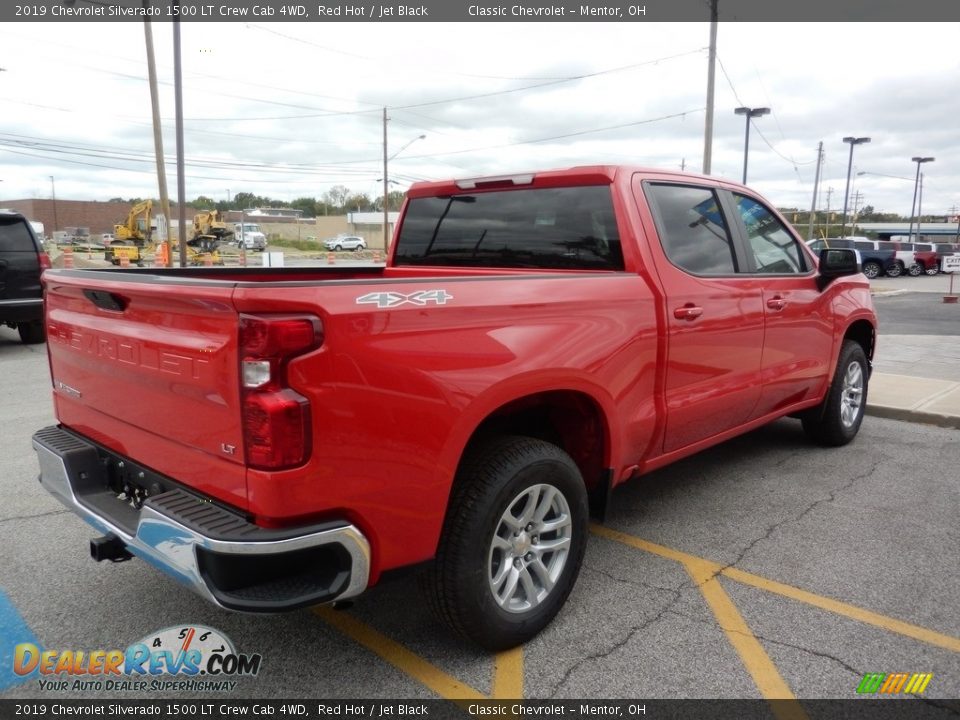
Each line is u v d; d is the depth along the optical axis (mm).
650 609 3320
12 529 4223
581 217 3791
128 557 2832
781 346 4617
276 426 2186
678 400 3754
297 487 2242
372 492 2418
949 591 3463
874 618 3229
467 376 2631
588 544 4012
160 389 2568
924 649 2994
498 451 2844
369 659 2957
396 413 2434
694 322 3770
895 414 6691
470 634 2822
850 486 4895
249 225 73812
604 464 3396
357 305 2328
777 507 4531
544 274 3090
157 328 2555
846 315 5375
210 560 2252
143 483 2812
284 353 2184
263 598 2279
